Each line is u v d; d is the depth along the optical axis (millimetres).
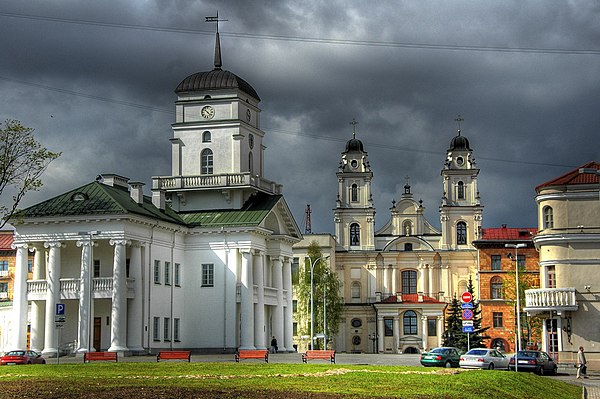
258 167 103312
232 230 91375
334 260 154750
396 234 158625
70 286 81750
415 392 38062
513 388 43750
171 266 89812
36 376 45188
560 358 77500
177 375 46562
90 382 40875
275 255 97562
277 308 97062
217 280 91625
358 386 39969
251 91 102438
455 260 155375
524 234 144125
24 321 83125
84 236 81750
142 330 83312
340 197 158875
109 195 83438
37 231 83000
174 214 94875
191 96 99875
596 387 54875
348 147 160250
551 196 79438
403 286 156750
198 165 99000
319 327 135250
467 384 41844
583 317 77625
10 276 121875
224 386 38969
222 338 90875
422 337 149750
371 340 153750
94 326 84188
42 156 74500
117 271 80750
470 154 157250
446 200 156375
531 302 79000
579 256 78188
